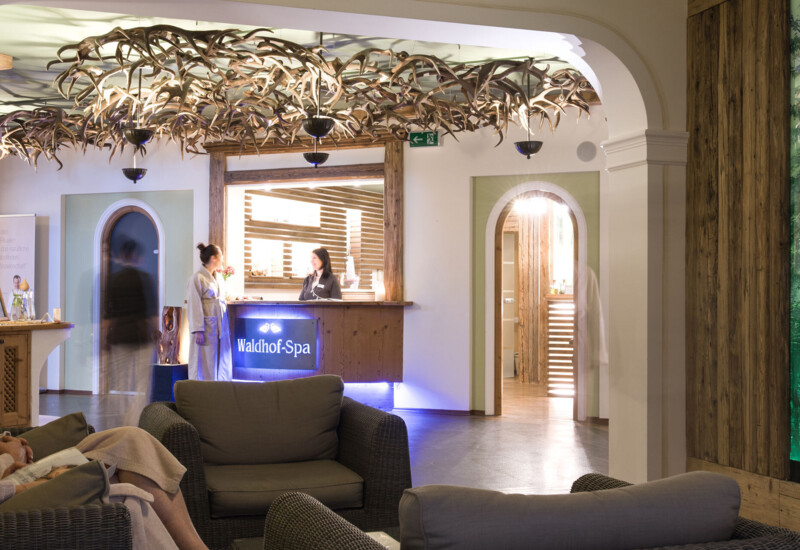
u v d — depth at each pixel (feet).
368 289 44.80
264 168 33.12
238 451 12.63
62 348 36.01
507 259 41.68
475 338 30.35
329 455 13.20
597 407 28.27
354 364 30.40
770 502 13.19
